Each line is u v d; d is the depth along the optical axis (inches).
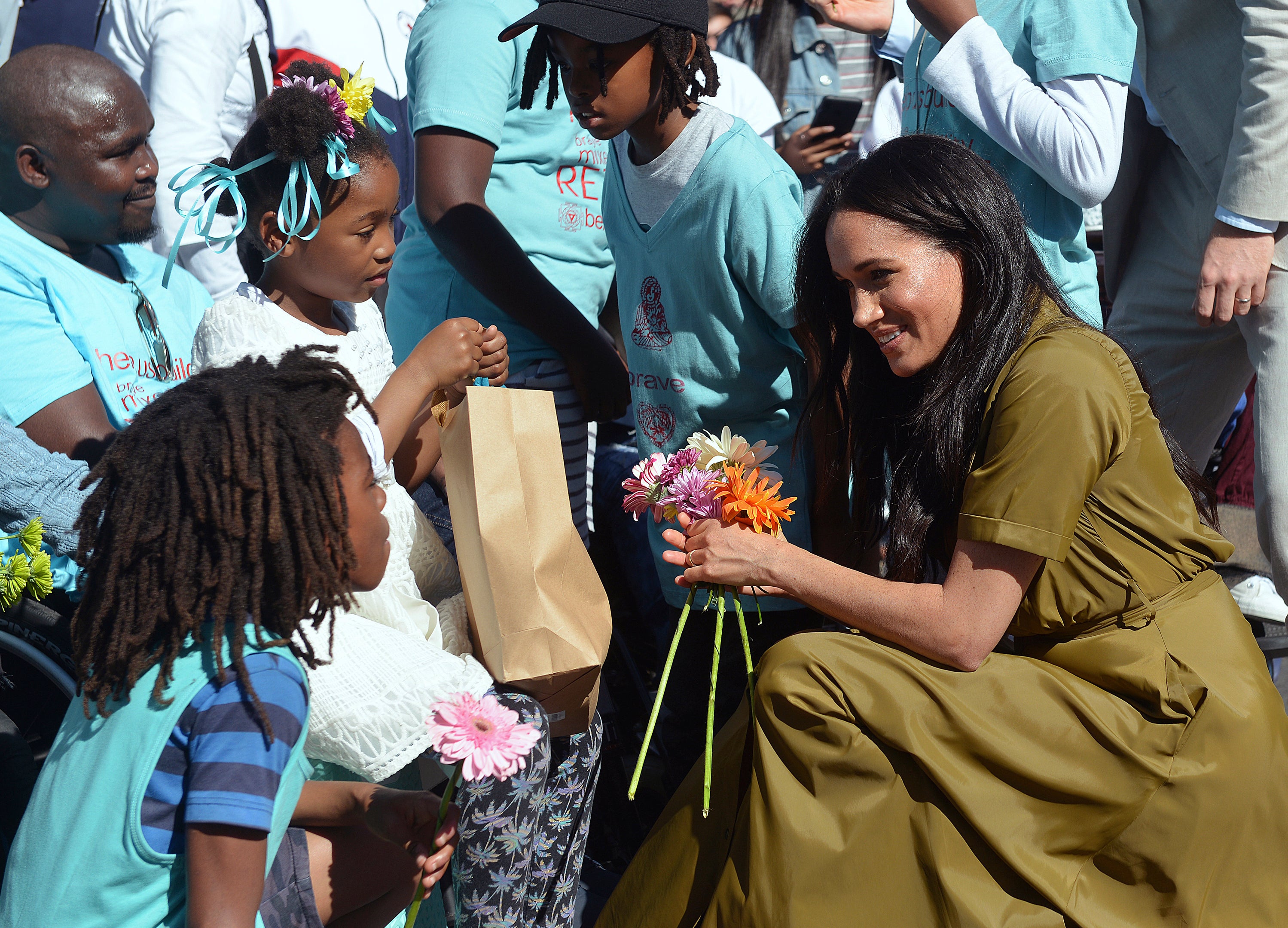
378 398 81.8
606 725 113.6
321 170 80.9
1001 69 100.7
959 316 77.2
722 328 95.7
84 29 151.6
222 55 142.3
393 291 121.2
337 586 59.9
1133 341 131.6
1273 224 106.8
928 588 74.0
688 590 100.5
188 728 55.4
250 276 92.0
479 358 85.9
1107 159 98.1
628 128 93.6
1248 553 130.0
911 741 69.9
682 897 77.7
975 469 74.6
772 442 99.9
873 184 76.5
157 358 99.3
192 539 55.9
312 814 68.7
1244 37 105.6
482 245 104.3
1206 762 70.9
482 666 79.1
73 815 56.1
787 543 77.8
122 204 95.2
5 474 84.4
